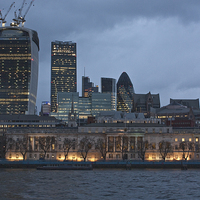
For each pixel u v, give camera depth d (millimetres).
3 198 142250
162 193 153125
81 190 158750
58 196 146500
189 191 157500
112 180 186875
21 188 162000
